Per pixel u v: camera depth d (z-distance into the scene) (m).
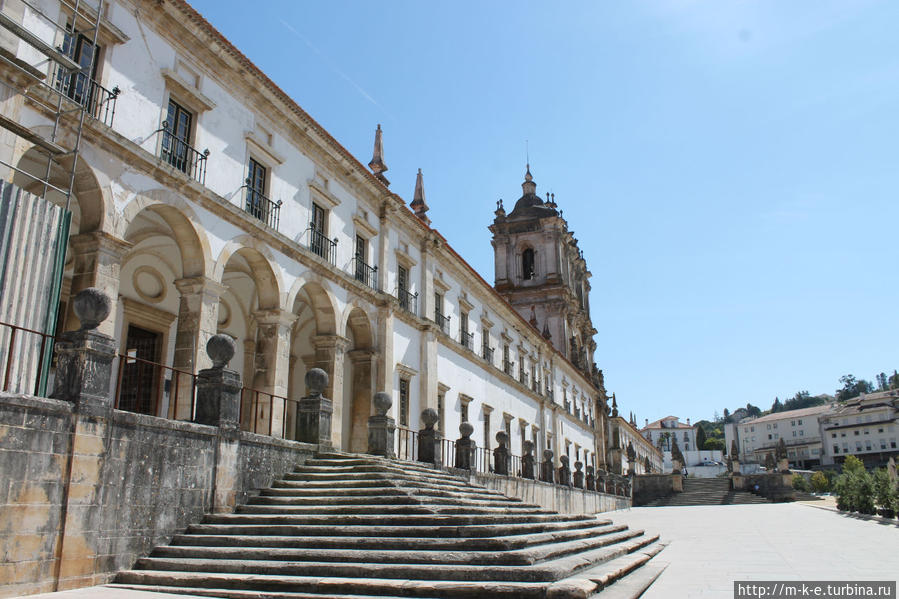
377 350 22.58
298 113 18.73
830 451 111.81
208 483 11.59
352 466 14.41
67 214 11.46
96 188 12.65
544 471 30.67
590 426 56.03
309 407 15.65
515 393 37.09
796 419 125.50
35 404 8.58
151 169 13.87
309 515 11.41
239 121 17.00
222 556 9.94
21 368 10.48
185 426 11.13
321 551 9.57
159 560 9.82
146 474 10.27
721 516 31.41
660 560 12.69
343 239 21.30
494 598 7.63
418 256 26.52
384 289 23.23
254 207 17.34
